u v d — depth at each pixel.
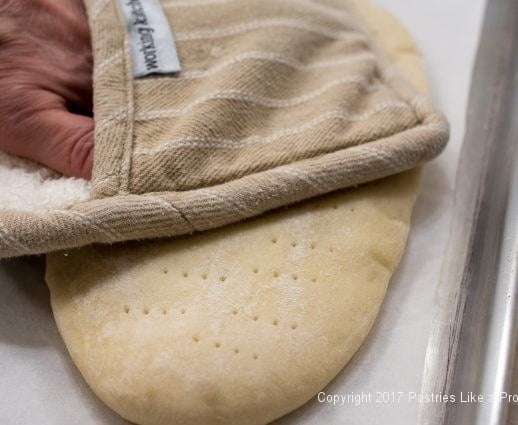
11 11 0.28
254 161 0.28
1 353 0.27
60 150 0.28
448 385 0.27
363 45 0.33
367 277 0.27
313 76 0.31
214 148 0.28
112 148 0.27
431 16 0.39
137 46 0.29
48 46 0.29
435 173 0.32
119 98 0.28
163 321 0.26
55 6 0.29
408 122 0.30
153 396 0.25
